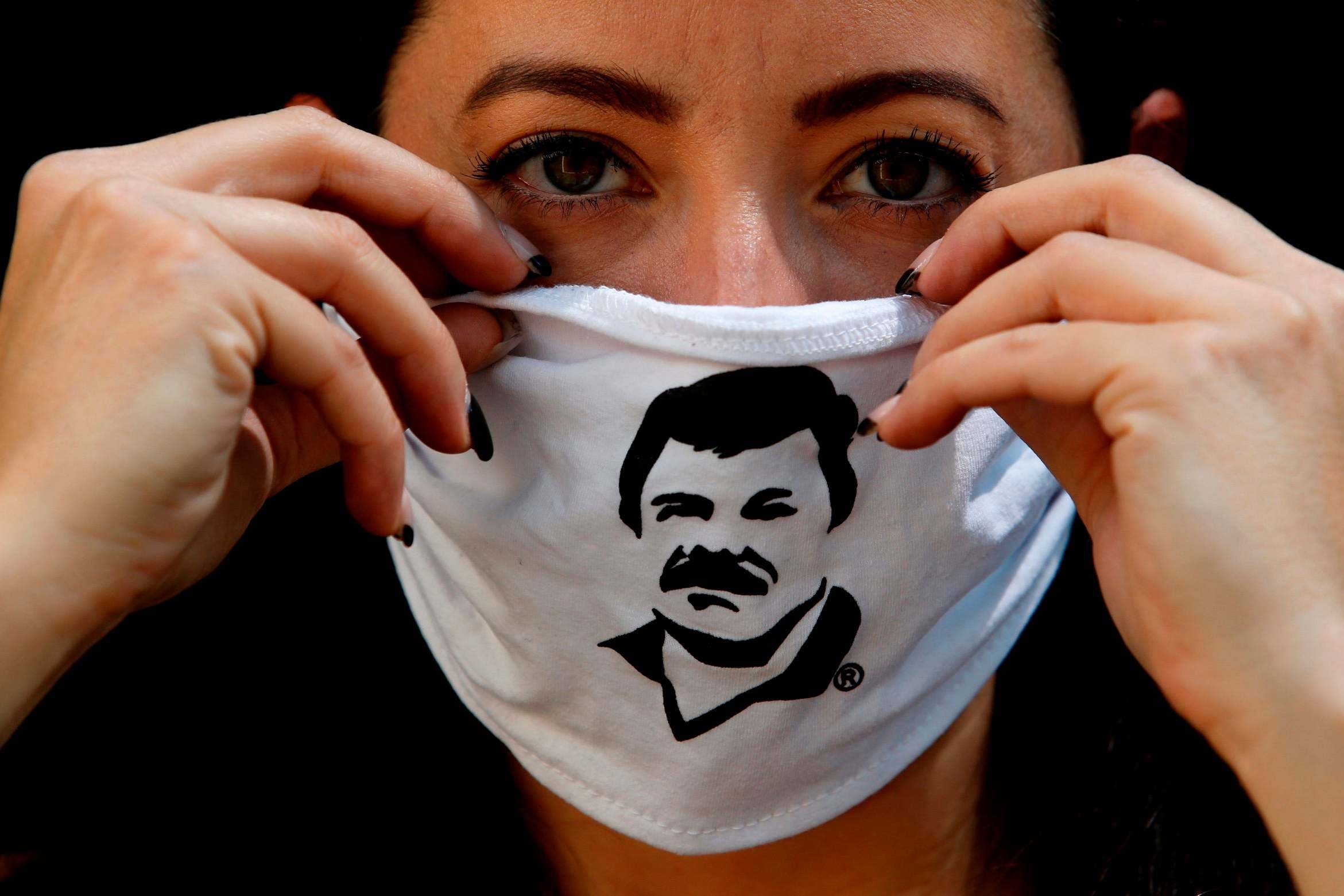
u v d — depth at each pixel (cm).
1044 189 123
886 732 151
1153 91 169
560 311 133
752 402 131
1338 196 215
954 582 145
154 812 196
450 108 140
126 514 111
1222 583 109
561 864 169
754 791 147
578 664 145
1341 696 108
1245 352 109
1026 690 183
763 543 136
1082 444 124
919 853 163
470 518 142
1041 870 174
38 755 202
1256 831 170
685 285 137
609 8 129
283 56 212
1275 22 201
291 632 202
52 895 190
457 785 184
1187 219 116
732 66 129
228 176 122
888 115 134
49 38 215
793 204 138
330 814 190
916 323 133
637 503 136
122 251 112
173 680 205
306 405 137
